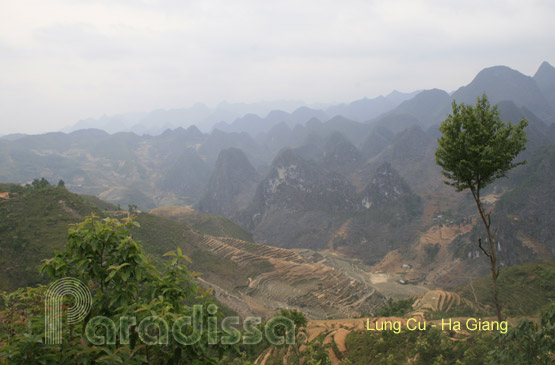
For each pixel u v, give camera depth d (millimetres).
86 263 6324
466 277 134000
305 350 34031
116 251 6609
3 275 50938
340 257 193125
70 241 6449
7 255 54125
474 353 24547
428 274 148250
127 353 5688
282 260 119938
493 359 10570
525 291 61562
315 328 48812
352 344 35938
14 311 6160
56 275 6398
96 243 6266
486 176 11492
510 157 10961
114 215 105812
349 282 113250
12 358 5117
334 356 35156
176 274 6910
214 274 101062
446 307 56750
